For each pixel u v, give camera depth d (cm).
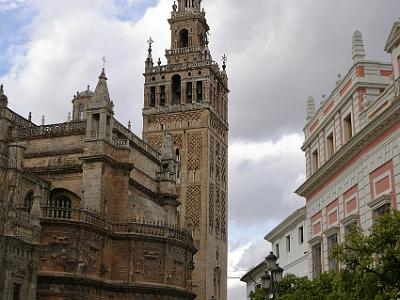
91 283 5888
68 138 6875
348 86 4103
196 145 10269
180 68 10706
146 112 10656
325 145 4525
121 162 6681
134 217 6794
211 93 10681
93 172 6406
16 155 5381
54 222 5759
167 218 7288
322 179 4447
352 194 3872
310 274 4650
